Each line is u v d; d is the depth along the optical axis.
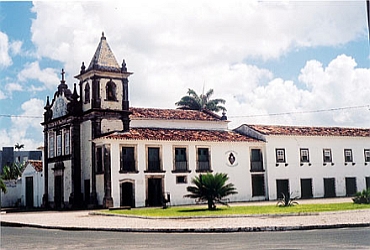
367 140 57.03
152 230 20.16
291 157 52.06
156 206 43.56
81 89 48.12
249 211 28.44
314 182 52.91
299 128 55.22
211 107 71.81
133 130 46.59
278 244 14.44
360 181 55.88
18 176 69.38
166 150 45.62
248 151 50.12
